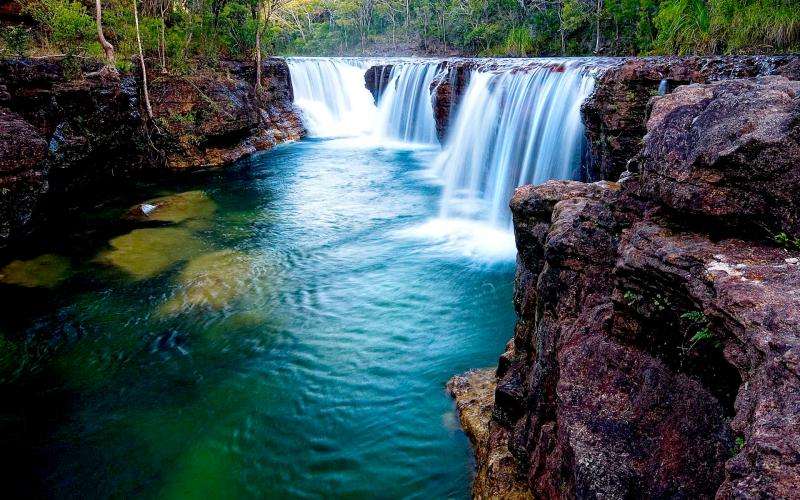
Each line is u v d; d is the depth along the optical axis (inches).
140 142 877.8
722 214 153.5
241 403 328.8
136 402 332.5
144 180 848.3
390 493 257.3
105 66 782.5
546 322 216.7
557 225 223.3
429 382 338.0
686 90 193.8
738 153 151.1
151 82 925.8
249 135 1074.1
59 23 781.9
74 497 265.4
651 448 146.1
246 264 531.2
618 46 1289.4
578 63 616.1
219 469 279.4
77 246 568.1
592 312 192.5
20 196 553.9
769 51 582.9
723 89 183.0
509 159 681.0
